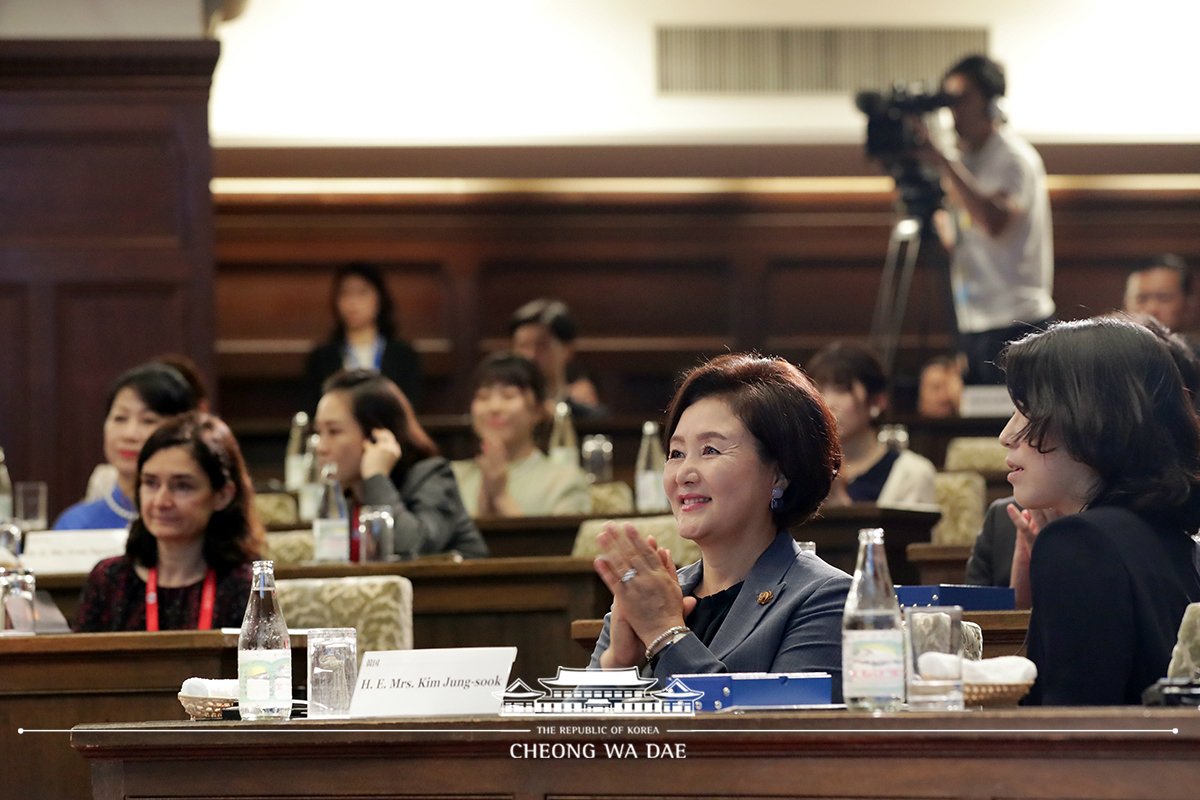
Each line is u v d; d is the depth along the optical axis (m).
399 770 5.35
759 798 4.93
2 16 21.86
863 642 5.24
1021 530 8.05
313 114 27.52
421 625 11.32
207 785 5.56
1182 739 4.44
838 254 28.62
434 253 28.48
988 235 22.42
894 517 11.87
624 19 27.98
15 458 20.97
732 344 28.59
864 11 28.25
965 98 22.69
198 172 21.33
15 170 21.23
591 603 11.26
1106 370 6.00
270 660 6.27
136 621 10.18
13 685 8.93
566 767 5.15
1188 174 28.45
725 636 6.48
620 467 20.41
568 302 28.67
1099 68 28.22
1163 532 5.86
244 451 22.48
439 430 20.77
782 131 28.16
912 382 23.66
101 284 21.20
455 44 27.75
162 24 22.11
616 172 28.16
